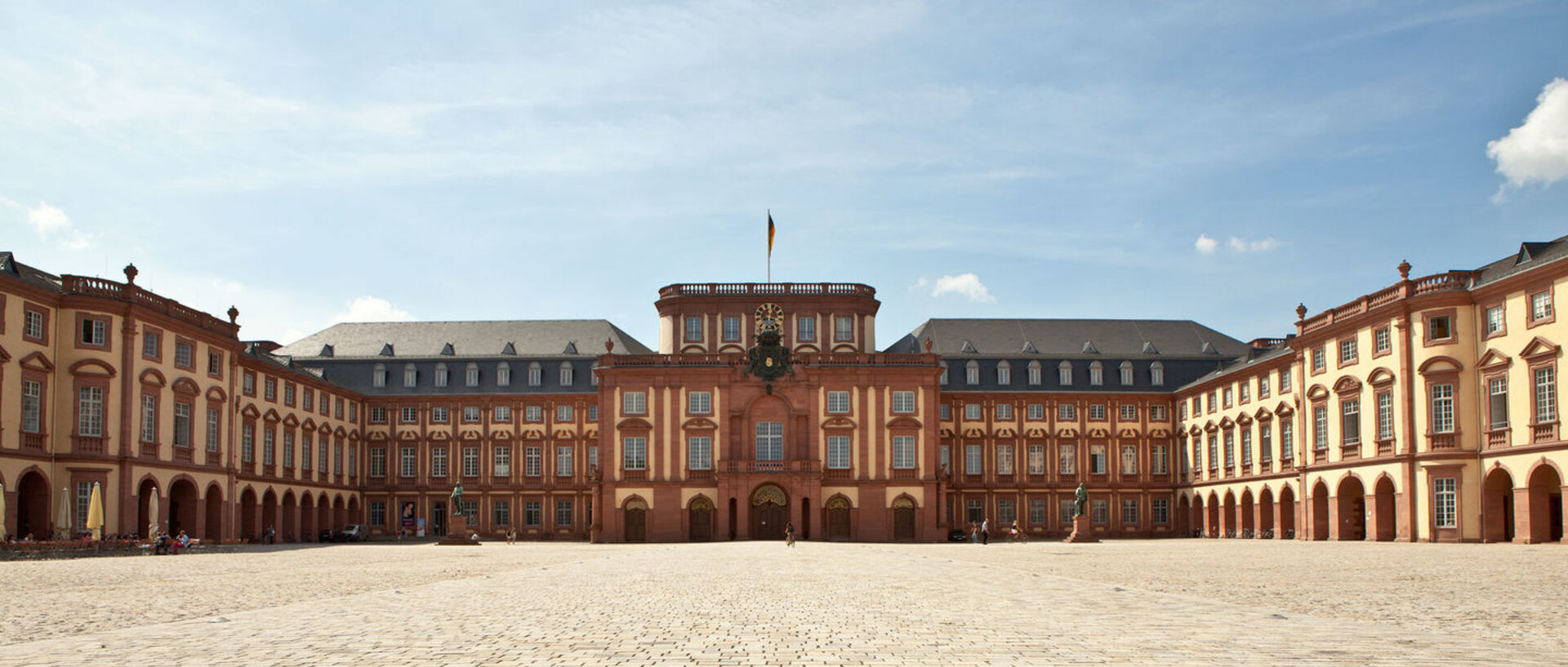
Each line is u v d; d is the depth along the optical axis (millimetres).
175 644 18203
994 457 108188
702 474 95625
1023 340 112938
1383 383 72500
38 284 63594
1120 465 109125
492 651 17328
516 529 107812
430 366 110312
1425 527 68250
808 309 105562
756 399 96562
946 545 78312
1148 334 114812
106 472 66125
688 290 105750
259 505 85938
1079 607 24375
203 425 76812
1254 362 91375
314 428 97562
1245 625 20656
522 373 110062
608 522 95188
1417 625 20594
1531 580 33250
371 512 108750
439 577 37281
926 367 97125
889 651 17094
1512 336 63812
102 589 31438
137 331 69188
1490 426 65688
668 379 96562
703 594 29094
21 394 62219
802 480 94375
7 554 54500
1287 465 86812
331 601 27062
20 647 17953
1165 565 44500
